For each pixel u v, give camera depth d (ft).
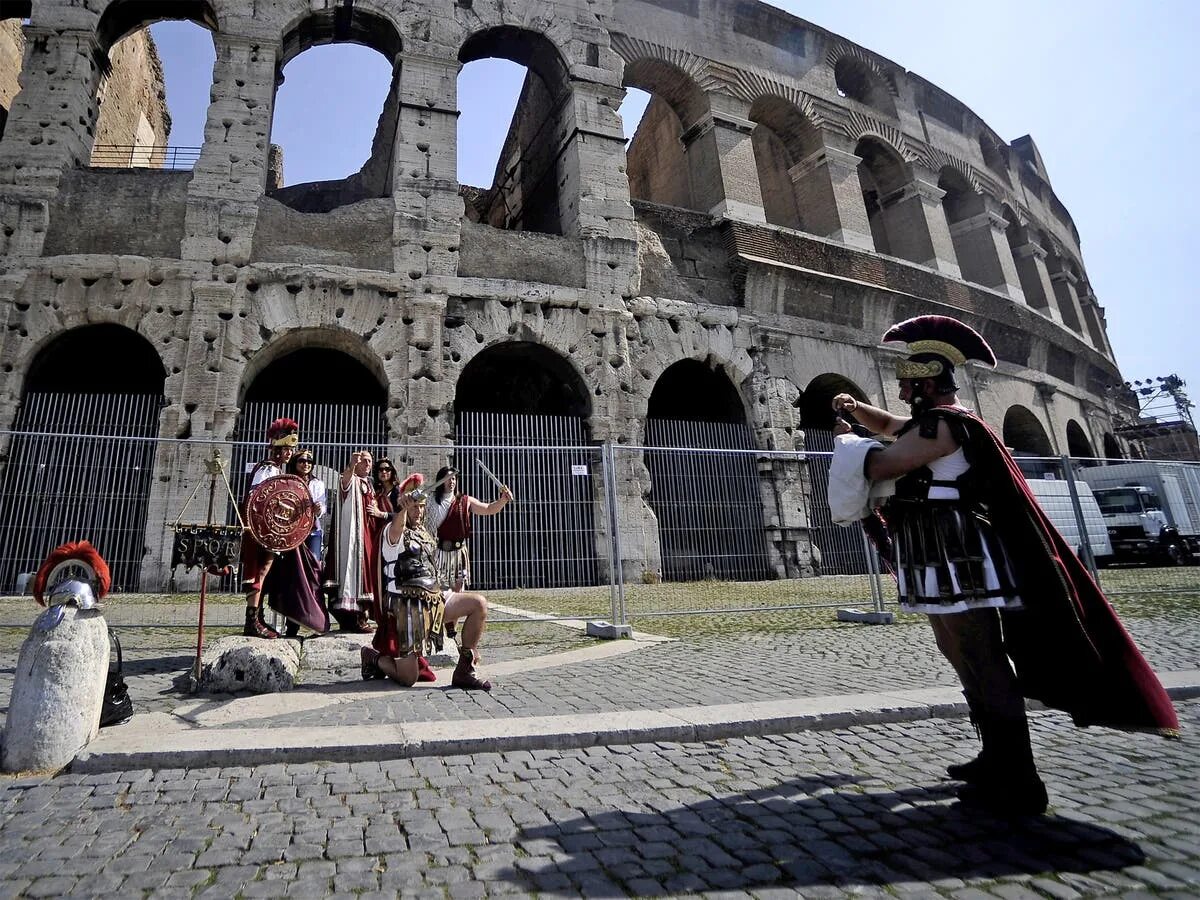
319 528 25.14
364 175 72.64
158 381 58.65
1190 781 11.11
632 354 60.23
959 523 10.32
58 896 7.77
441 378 53.26
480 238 58.29
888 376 72.08
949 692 16.70
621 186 63.72
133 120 87.76
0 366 46.44
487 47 68.69
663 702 16.55
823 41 82.53
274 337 51.06
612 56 67.41
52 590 13.43
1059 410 90.63
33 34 53.88
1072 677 9.85
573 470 33.19
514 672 20.58
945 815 9.93
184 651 23.75
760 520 58.29
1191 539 58.23
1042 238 106.73
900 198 86.84
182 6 58.13
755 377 64.54
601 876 8.23
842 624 31.04
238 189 52.85
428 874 8.31
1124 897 7.52
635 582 51.67
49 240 49.52
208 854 8.88
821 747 13.38
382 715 15.43
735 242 66.39
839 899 7.63
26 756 12.03
